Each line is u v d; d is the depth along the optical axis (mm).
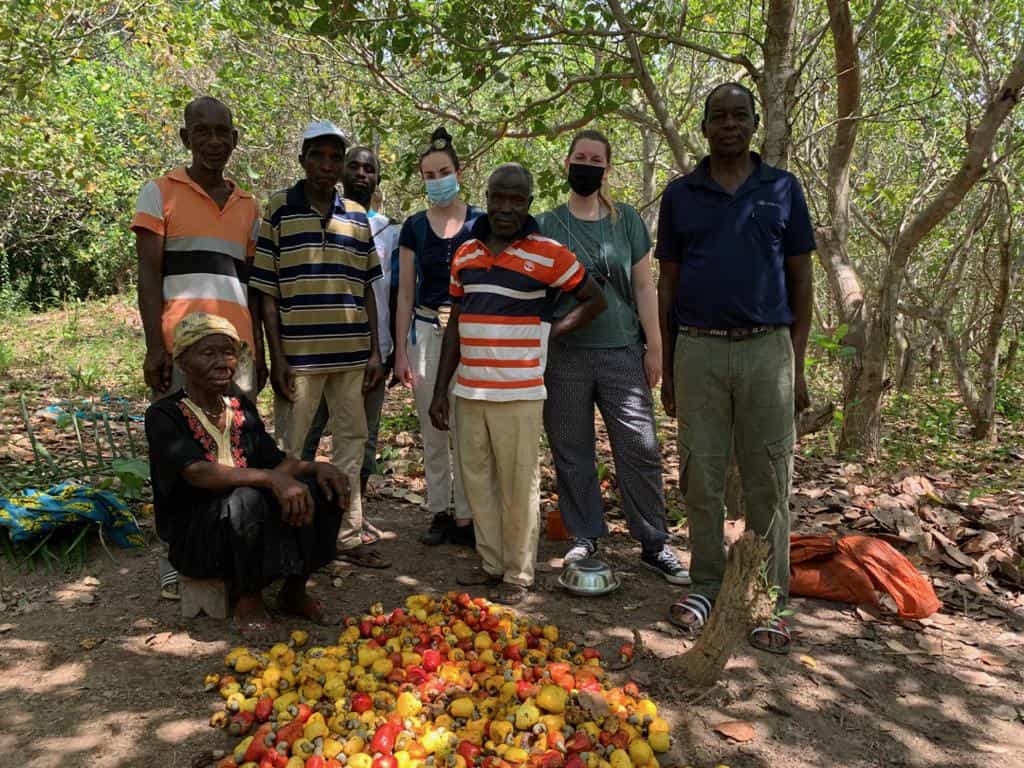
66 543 4004
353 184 4441
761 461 3227
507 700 2666
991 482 6062
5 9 7734
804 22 7672
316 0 5039
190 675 2924
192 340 3062
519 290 3422
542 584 3865
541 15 5617
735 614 2863
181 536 3180
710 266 3127
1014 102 5512
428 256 4129
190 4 10000
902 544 4250
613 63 5605
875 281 10859
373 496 5215
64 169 10953
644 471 3857
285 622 3359
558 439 3912
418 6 6430
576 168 3668
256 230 3695
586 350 3791
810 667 3121
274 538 3088
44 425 6668
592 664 3008
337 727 2506
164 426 3109
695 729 2697
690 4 8328
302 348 3697
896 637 3406
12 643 3135
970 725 2785
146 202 3318
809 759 2568
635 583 3912
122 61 14820
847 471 5992
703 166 3230
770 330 3143
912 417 9227
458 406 3643
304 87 10586
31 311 16828
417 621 3270
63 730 2580
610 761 2367
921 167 9641
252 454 3357
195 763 2422
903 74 7191
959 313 14000
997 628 3525
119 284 19047
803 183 9055
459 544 4359
